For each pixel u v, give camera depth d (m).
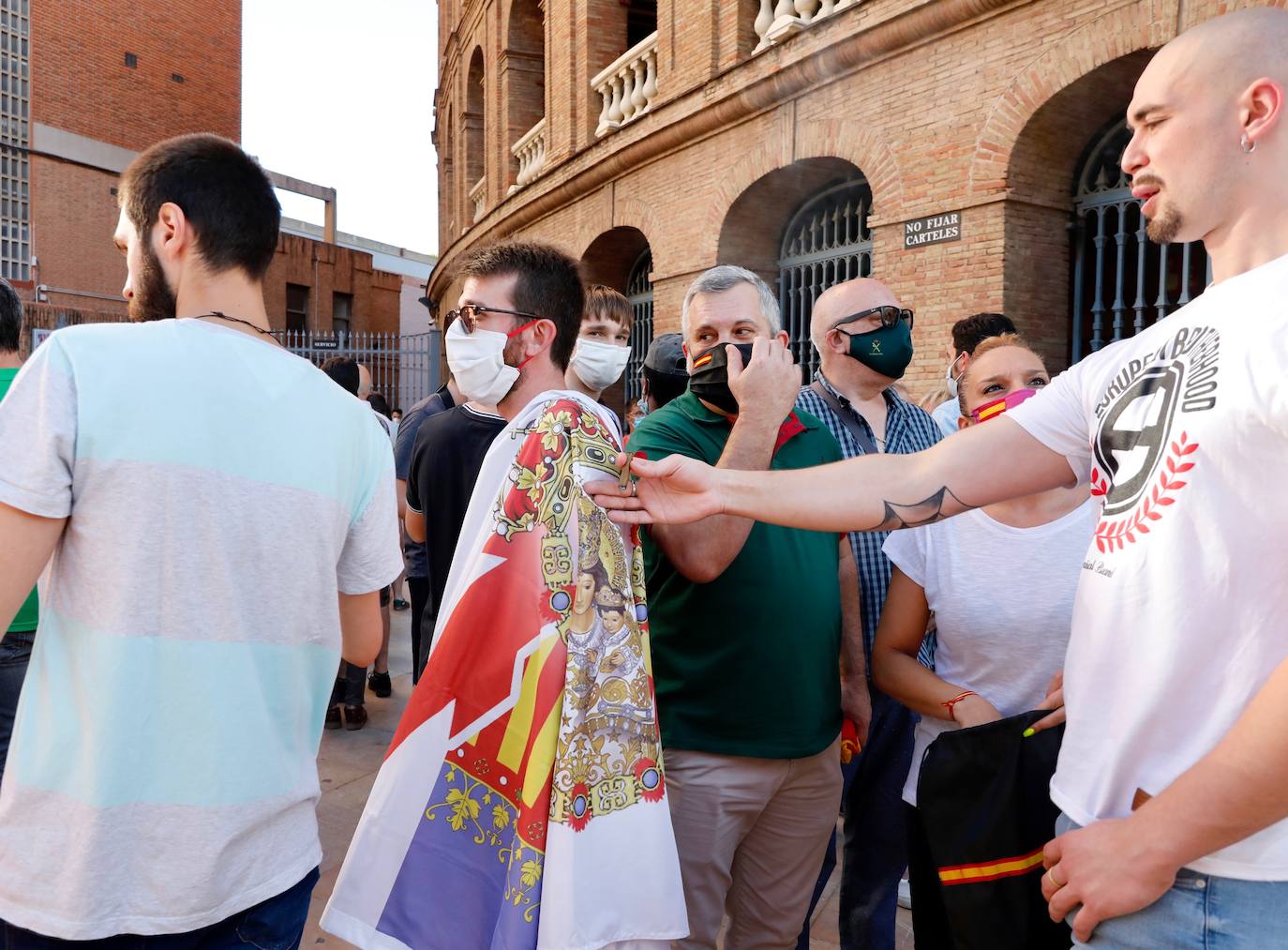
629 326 3.63
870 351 3.05
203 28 28.28
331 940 2.95
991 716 1.90
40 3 24.20
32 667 1.38
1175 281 6.97
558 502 1.64
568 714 1.57
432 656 1.69
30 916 1.31
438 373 14.16
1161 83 1.27
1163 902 1.18
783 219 9.66
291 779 1.49
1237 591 1.15
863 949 2.67
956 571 2.04
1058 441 1.54
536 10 14.70
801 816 2.22
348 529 1.65
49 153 24.38
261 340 1.54
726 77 9.12
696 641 2.08
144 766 1.34
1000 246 6.81
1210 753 1.11
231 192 1.52
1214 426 1.16
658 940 1.61
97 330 1.38
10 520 1.28
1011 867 1.60
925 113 7.30
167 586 1.35
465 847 1.62
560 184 12.40
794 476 1.63
